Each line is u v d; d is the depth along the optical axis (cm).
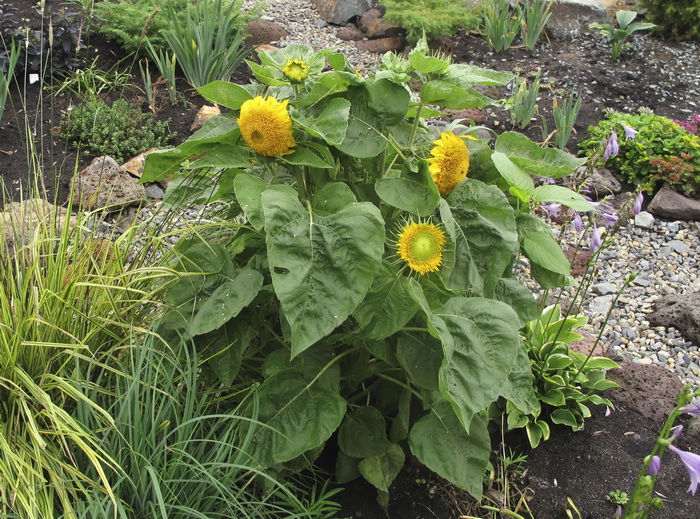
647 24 406
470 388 119
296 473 148
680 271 250
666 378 192
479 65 397
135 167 271
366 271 116
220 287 136
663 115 346
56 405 132
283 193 120
